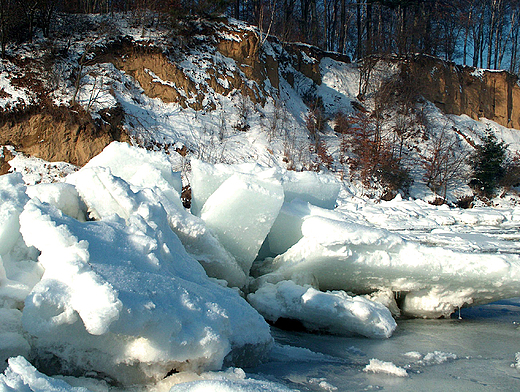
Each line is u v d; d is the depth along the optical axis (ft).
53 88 65.87
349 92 105.81
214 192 18.20
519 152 106.01
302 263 17.03
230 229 17.24
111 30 77.25
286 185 21.29
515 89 117.70
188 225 16.19
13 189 10.46
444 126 102.06
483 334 15.19
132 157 19.90
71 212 13.50
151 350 8.26
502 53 139.23
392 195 81.76
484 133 108.58
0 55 67.41
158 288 8.89
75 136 63.82
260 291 16.53
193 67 81.30
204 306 9.64
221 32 87.45
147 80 76.74
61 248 8.37
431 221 51.67
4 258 9.68
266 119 83.51
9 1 68.18
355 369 11.39
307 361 12.00
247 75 85.71
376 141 86.07
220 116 79.56
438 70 110.32
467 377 10.84
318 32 132.67
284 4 114.73
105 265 8.59
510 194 97.04
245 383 7.98
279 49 99.60
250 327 11.29
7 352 8.07
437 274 16.74
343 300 15.01
